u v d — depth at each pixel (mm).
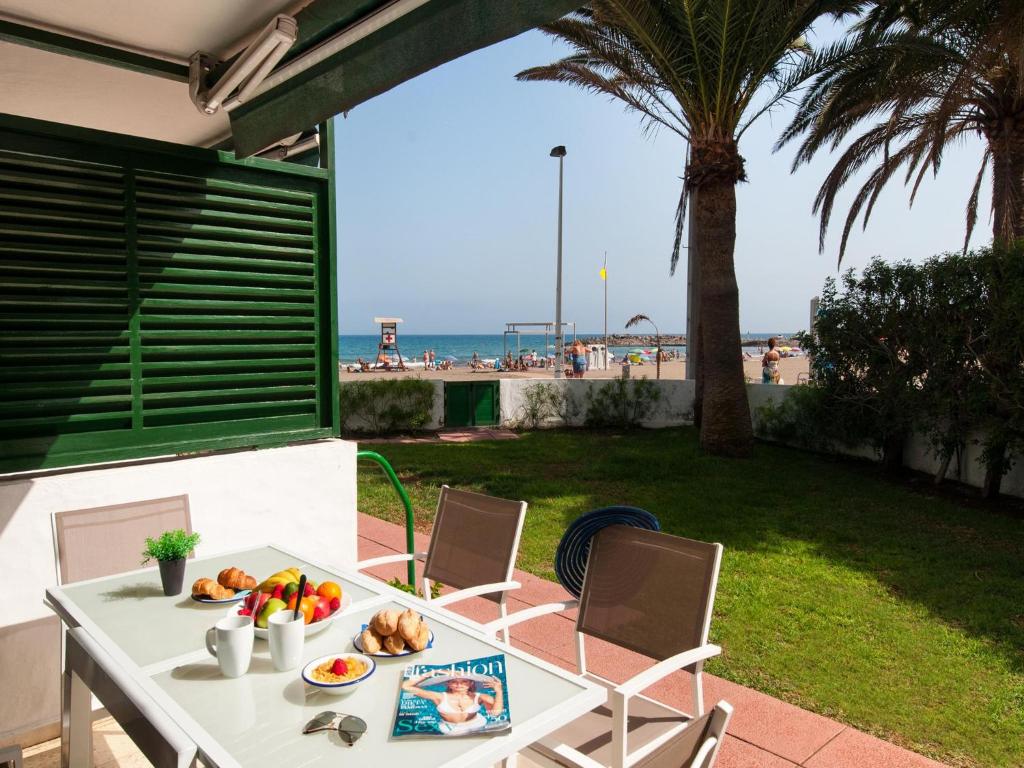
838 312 10055
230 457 3670
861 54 9656
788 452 11430
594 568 2781
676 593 2539
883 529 6934
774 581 5383
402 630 1953
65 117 4344
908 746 3162
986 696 3639
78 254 3229
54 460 3201
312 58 2668
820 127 11102
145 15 2779
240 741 1503
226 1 2643
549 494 8281
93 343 3303
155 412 3492
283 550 2955
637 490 8523
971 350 8164
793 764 2863
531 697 1721
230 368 3752
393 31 2373
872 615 4711
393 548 6016
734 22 9281
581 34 10688
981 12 8445
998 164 10602
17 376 3104
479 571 3176
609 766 2172
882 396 9445
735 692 3514
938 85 9641
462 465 10195
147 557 2402
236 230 3734
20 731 2781
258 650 1979
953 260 8523
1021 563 5863
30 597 3029
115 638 2047
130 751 2865
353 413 13633
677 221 13047
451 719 1572
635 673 3672
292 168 3924
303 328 4043
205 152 3590
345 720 1558
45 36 2943
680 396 14922
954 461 9219
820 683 3738
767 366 16016
